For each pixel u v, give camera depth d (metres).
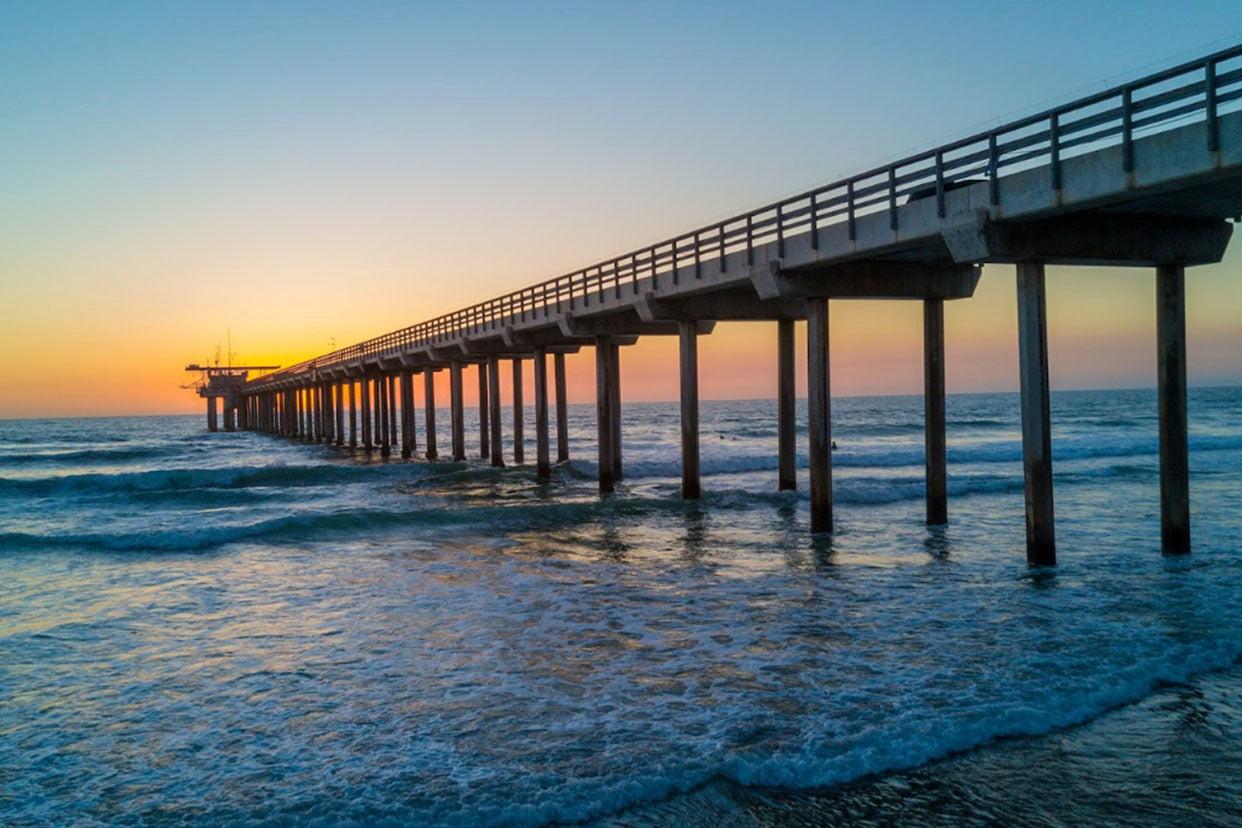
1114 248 12.06
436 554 16.66
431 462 41.31
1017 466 34.94
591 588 13.30
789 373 22.75
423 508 24.53
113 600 13.66
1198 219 12.40
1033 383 12.51
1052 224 11.85
